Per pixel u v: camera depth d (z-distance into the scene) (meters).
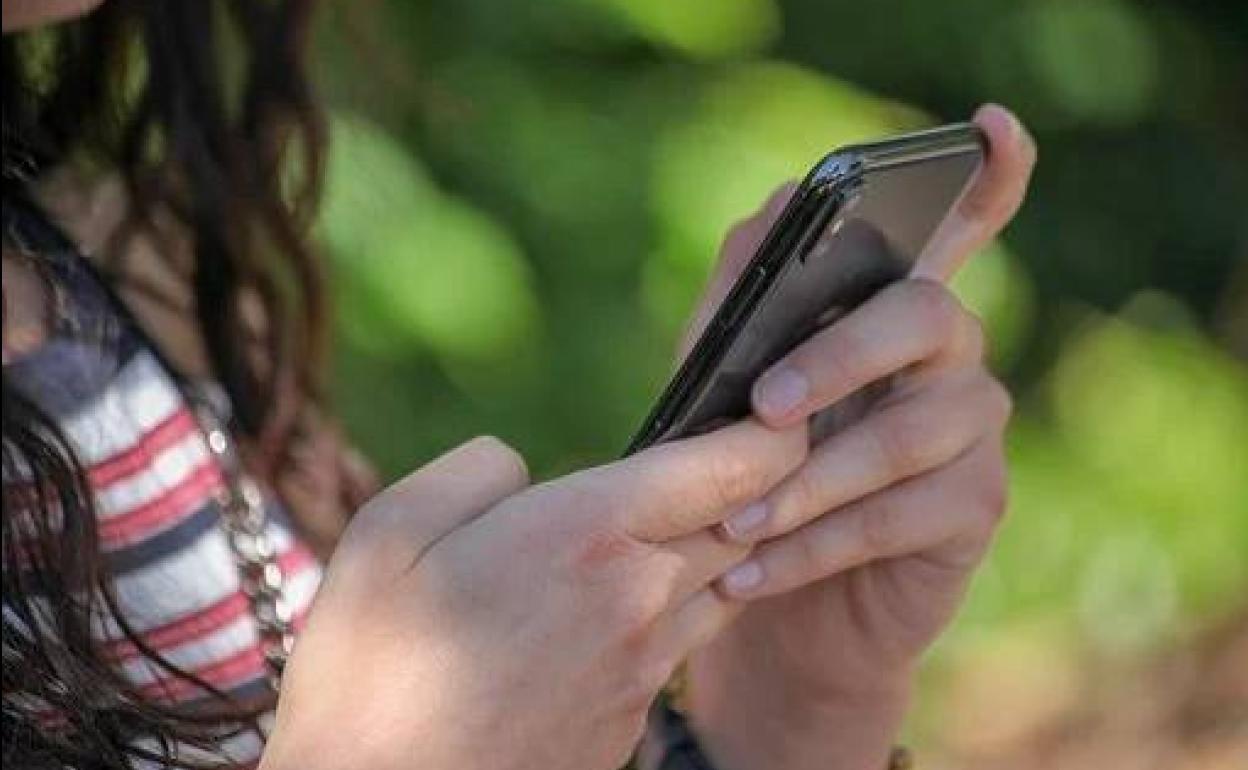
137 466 2.63
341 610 2.16
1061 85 7.12
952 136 2.44
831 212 2.26
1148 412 7.18
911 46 6.90
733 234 2.61
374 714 2.11
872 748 2.74
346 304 5.07
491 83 5.58
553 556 2.15
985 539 2.60
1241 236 7.67
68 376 2.62
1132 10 7.35
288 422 2.99
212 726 2.53
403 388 5.40
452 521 2.20
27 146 2.89
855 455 2.43
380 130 5.04
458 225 5.16
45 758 2.24
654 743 2.78
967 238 2.59
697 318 2.59
